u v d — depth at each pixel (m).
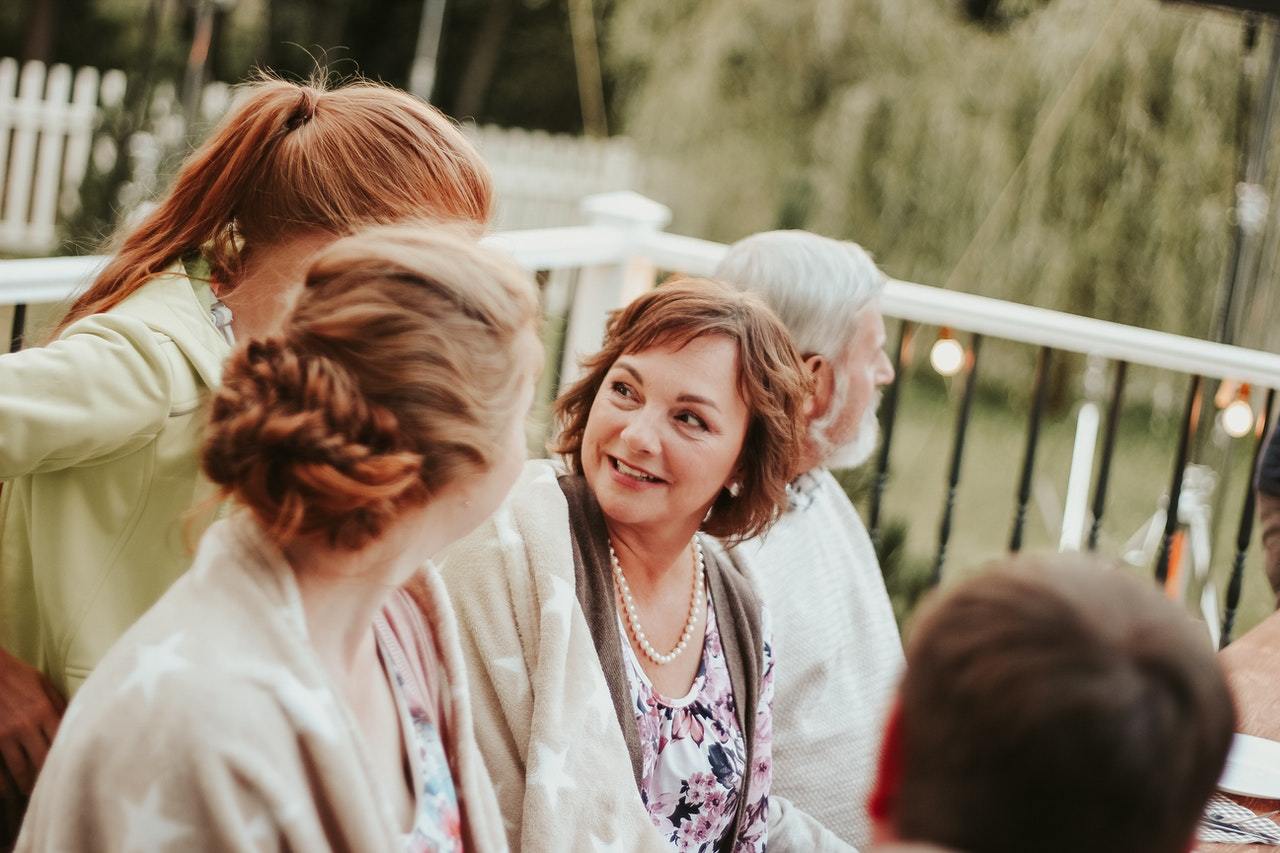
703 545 1.85
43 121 9.18
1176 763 0.78
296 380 0.98
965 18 9.63
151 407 1.46
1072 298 8.61
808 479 2.31
